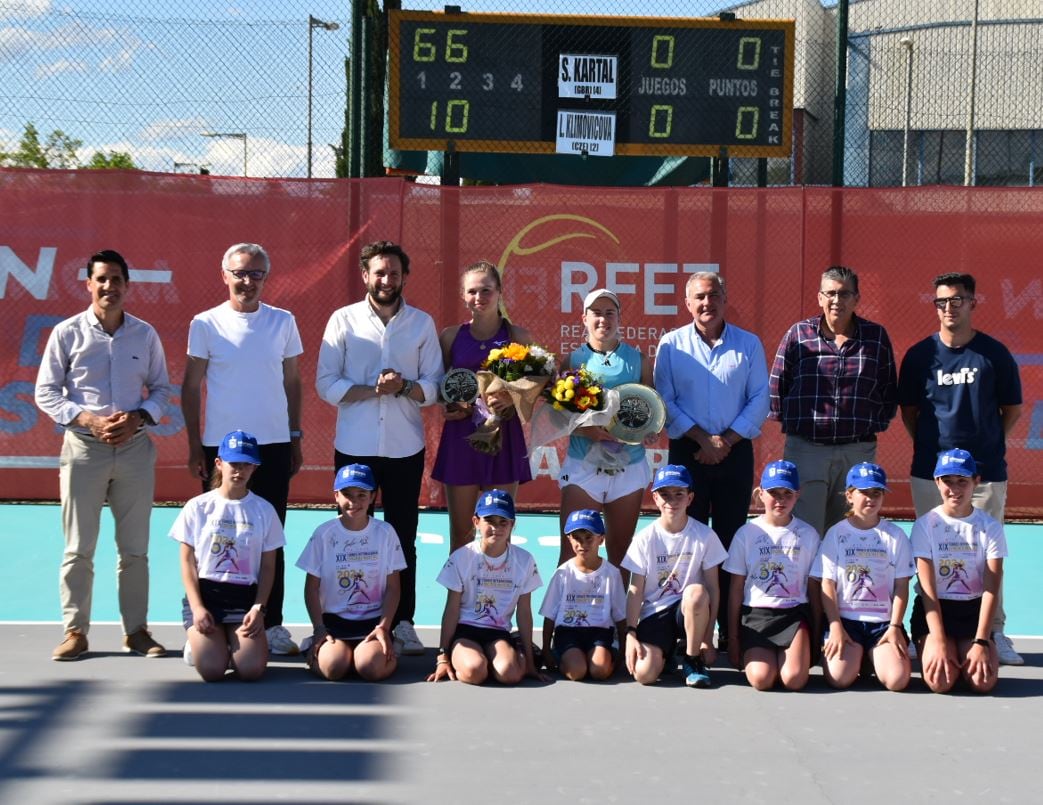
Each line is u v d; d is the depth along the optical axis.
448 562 5.63
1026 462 9.29
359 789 4.16
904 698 5.34
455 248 9.31
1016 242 9.16
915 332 9.23
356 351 6.07
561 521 6.16
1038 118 23.02
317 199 9.25
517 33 10.38
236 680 5.43
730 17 10.51
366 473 5.62
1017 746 4.69
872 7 23.70
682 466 5.75
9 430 9.38
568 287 9.36
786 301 9.29
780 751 4.60
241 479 5.55
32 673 5.45
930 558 5.61
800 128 20.23
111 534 8.61
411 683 5.44
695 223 9.31
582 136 10.45
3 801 4.00
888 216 9.21
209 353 5.97
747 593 5.66
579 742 4.66
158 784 4.17
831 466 6.22
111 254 5.80
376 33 11.38
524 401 5.80
